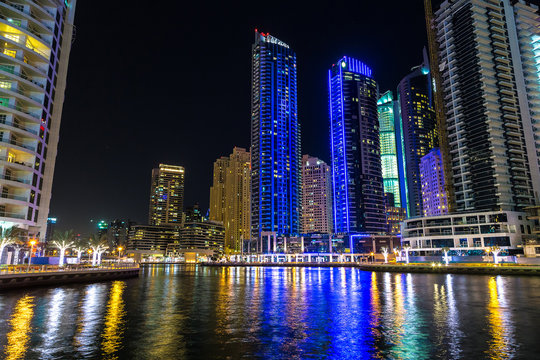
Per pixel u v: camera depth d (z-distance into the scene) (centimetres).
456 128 18225
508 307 3797
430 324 2950
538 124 17438
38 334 2584
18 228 7538
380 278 9031
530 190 16462
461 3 18712
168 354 2130
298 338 2512
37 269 7081
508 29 18225
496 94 17262
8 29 8262
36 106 8550
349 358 2062
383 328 2814
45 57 8962
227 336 2569
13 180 7931
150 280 8694
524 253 13075
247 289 6194
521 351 2148
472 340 2417
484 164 16650
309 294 5284
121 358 2050
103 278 8012
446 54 19225
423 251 15375
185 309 3806
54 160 10044
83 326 2873
